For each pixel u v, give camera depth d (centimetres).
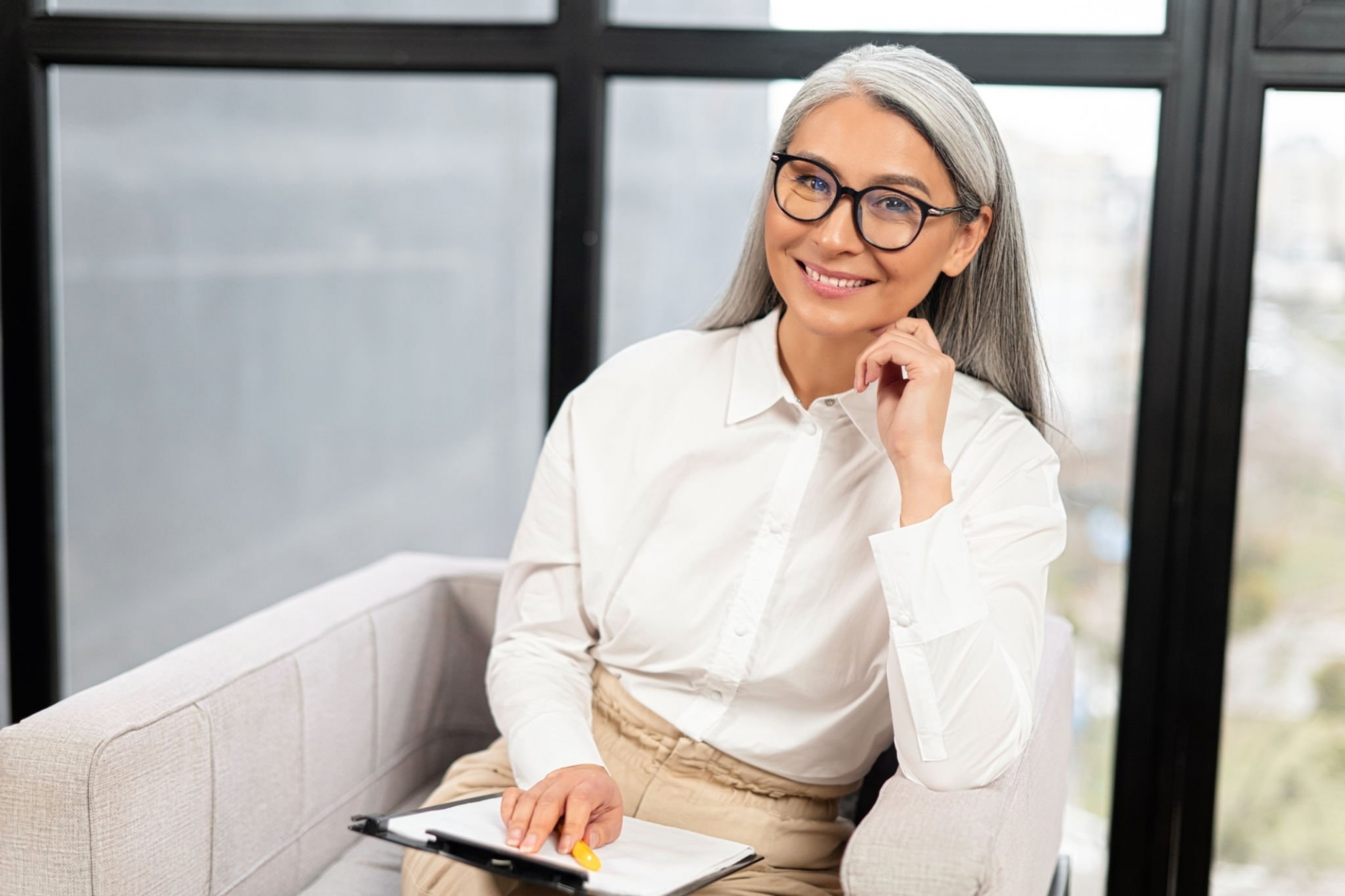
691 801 125
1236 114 158
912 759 111
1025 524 120
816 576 124
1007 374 132
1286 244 163
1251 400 167
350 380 218
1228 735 174
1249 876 176
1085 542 174
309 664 136
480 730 166
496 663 136
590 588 133
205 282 220
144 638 228
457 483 218
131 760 112
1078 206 168
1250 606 171
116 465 226
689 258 199
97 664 229
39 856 109
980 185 118
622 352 140
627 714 130
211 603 226
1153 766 172
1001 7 164
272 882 130
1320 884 174
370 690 147
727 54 168
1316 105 160
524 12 201
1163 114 160
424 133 212
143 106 217
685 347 135
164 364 222
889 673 113
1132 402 170
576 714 128
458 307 214
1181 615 168
